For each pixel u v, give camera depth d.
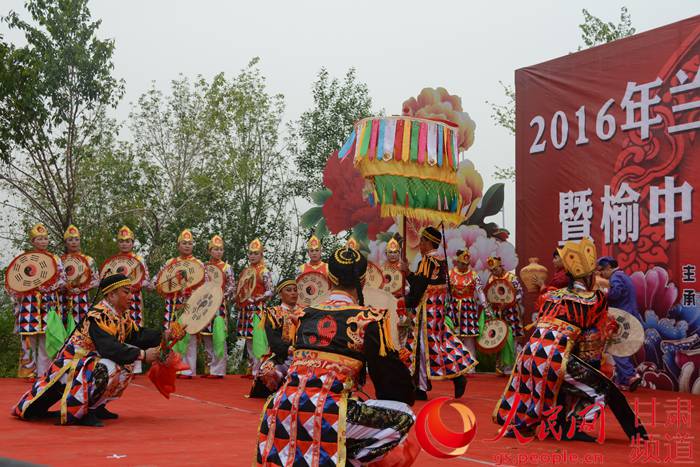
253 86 21.62
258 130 21.50
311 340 3.65
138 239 21.22
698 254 9.78
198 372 14.66
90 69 17.69
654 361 10.21
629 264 10.65
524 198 12.36
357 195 16.25
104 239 17.30
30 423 6.25
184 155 21.36
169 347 6.48
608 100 11.09
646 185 10.47
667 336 10.06
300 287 10.48
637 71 10.69
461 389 8.28
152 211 20.38
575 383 5.66
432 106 15.04
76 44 17.59
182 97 21.59
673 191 10.11
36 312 9.64
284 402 3.56
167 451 5.03
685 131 10.01
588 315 5.69
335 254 3.88
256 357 10.74
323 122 21.53
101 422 6.24
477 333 11.80
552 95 11.95
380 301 7.40
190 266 11.10
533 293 12.16
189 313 10.02
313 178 21.42
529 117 12.34
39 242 9.88
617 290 9.85
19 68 15.48
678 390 9.90
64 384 6.35
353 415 3.57
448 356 8.13
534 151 12.22
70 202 18.34
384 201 6.43
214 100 21.17
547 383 5.66
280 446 3.51
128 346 6.29
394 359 3.65
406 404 3.70
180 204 20.91
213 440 5.55
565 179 11.70
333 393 3.55
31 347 9.76
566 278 7.50
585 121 11.41
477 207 14.50
